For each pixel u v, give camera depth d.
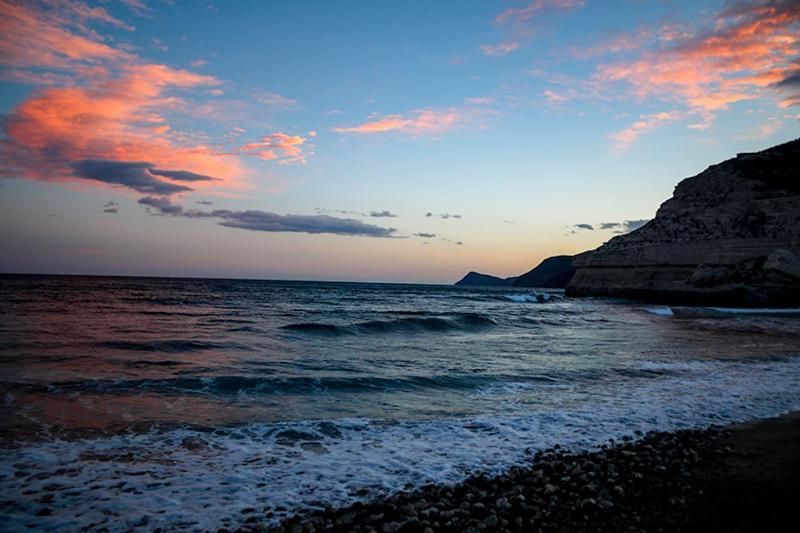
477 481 6.62
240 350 16.94
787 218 59.12
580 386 12.97
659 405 11.11
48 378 11.41
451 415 9.96
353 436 8.42
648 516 5.64
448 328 28.19
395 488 6.34
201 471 6.69
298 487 6.29
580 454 7.77
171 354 15.57
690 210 72.06
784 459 7.70
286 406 10.21
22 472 6.36
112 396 10.21
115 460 6.93
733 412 10.64
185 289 67.31
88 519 5.25
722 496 6.23
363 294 70.88
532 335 25.44
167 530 5.09
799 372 15.43
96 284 77.56
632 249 68.88
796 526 5.38
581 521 5.50
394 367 14.77
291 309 36.31
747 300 50.81
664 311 43.72
